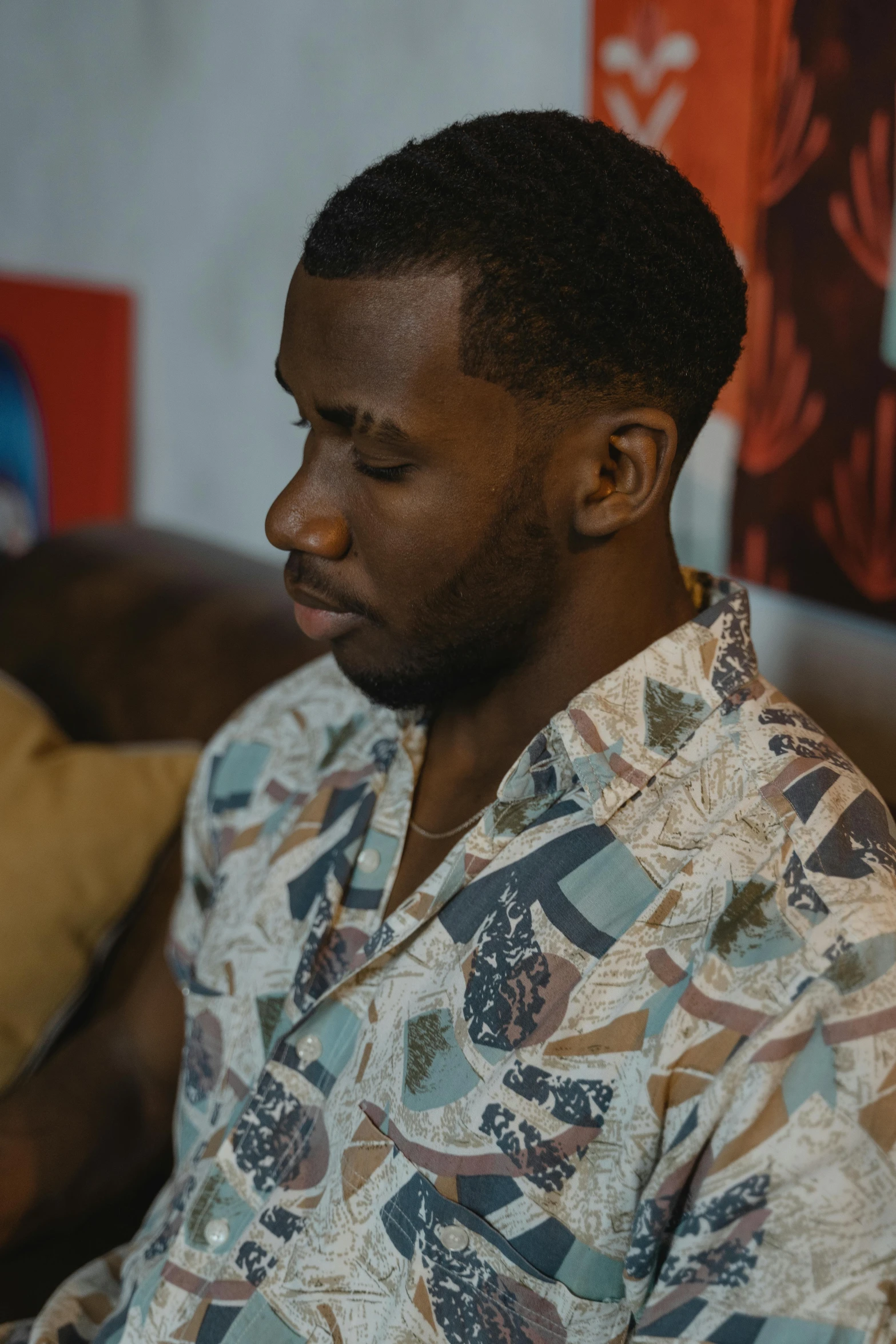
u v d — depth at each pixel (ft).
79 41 6.00
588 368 1.99
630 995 2.06
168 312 5.89
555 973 2.13
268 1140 2.38
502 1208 2.09
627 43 3.67
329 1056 2.38
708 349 2.13
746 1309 1.86
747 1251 1.86
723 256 2.15
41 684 4.67
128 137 5.85
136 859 3.78
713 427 3.71
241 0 5.07
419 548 2.07
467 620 2.17
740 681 2.28
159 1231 2.65
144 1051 3.27
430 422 1.97
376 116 4.66
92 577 4.83
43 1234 3.18
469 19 4.25
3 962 3.64
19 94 6.52
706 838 2.14
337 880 2.51
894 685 3.43
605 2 3.69
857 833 2.05
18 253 6.86
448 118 4.42
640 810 2.20
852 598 3.41
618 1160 2.02
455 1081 2.16
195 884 3.08
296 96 4.95
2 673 4.67
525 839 2.26
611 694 2.24
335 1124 2.29
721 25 3.39
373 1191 2.20
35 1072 3.63
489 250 1.91
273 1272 2.28
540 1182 2.07
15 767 3.89
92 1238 3.24
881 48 3.01
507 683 2.36
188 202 5.60
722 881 2.05
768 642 3.80
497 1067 2.12
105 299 6.11
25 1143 3.10
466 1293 2.10
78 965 3.74
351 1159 2.23
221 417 5.73
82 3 5.91
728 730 2.22
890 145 3.04
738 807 2.13
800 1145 1.84
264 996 2.59
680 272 2.04
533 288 1.92
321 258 1.98
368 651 2.25
